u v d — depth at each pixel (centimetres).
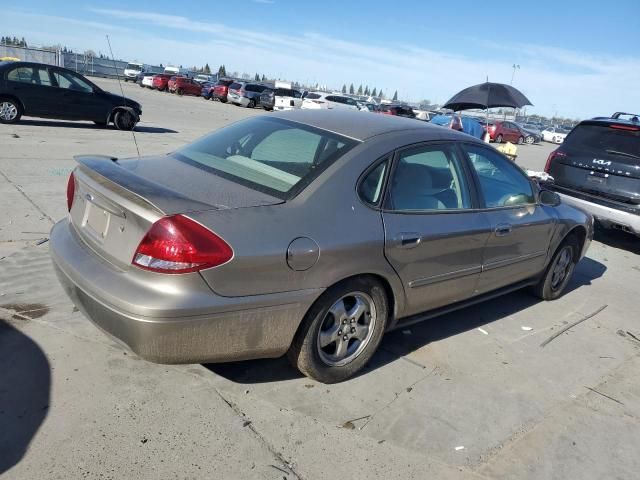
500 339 424
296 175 307
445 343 404
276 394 310
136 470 242
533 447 295
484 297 427
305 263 279
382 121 368
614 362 411
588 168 759
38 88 1329
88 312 274
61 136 1205
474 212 386
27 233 517
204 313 254
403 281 335
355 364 331
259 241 265
